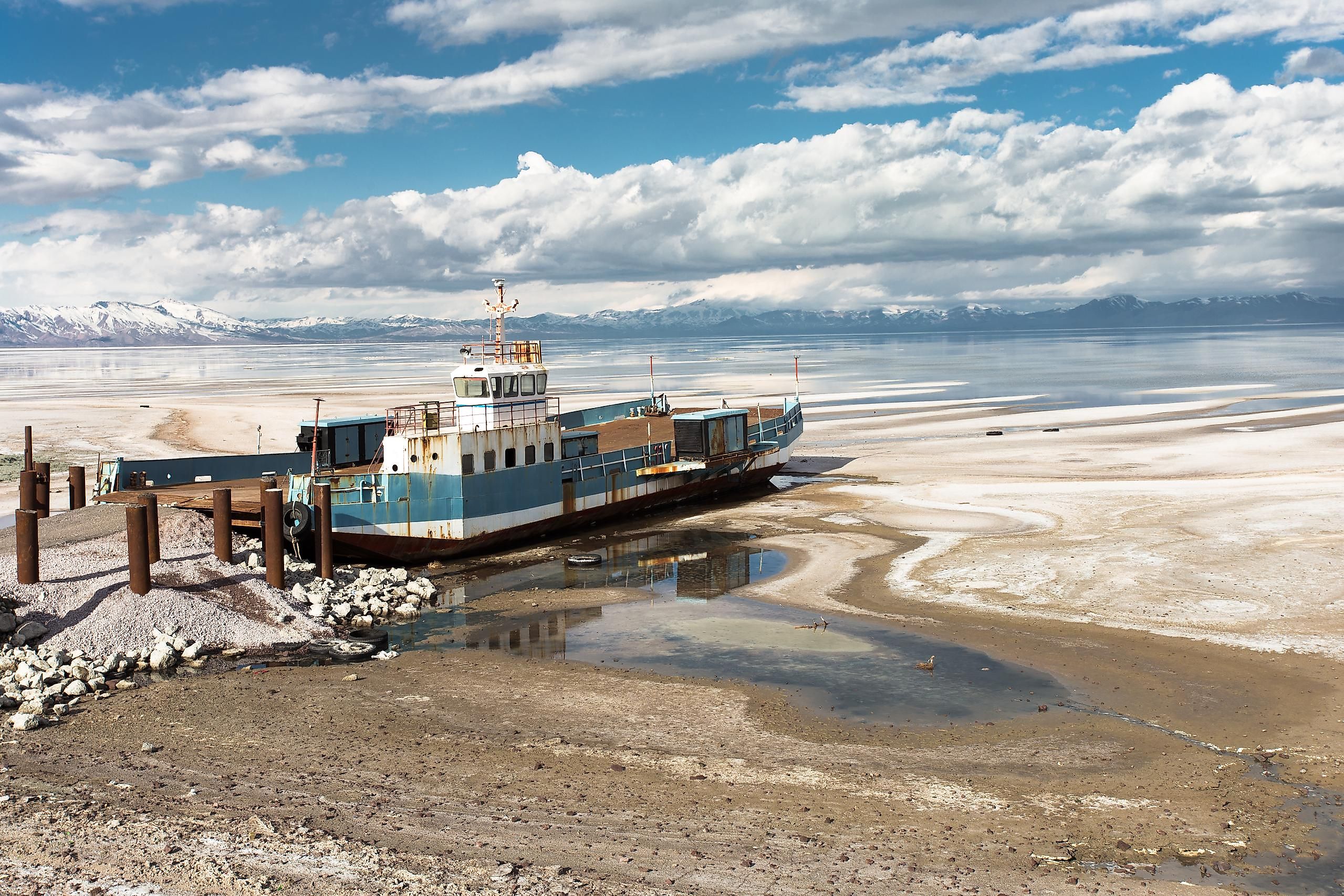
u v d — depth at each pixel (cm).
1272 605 2930
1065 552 3641
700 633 2861
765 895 1370
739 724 2139
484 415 4125
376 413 9512
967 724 2139
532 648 2742
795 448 6912
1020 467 5712
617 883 1392
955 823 1644
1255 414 8200
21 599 2658
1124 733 2081
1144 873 1471
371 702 2289
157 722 2139
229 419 9012
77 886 1343
